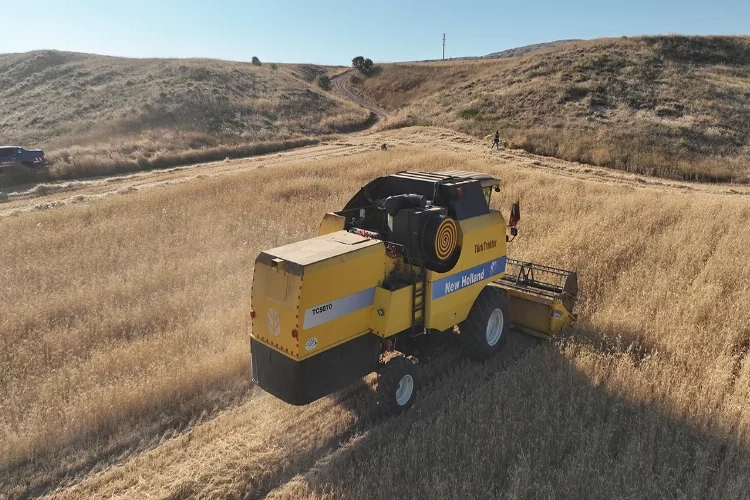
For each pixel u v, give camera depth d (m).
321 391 5.47
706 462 5.05
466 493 4.68
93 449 5.52
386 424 5.84
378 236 6.40
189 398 6.43
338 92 74.00
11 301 9.07
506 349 7.62
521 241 12.18
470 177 7.21
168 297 9.19
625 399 6.07
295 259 5.21
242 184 20.25
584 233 12.34
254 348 5.68
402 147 31.30
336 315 5.44
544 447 5.29
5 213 18.36
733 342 7.46
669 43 51.78
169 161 32.69
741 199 19.62
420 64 84.25
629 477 4.81
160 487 5.02
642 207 15.38
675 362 7.02
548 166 27.50
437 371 7.08
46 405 6.00
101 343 7.70
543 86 45.06
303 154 32.81
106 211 16.03
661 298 8.86
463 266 6.60
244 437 5.70
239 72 63.75
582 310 8.77
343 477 5.08
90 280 10.25
